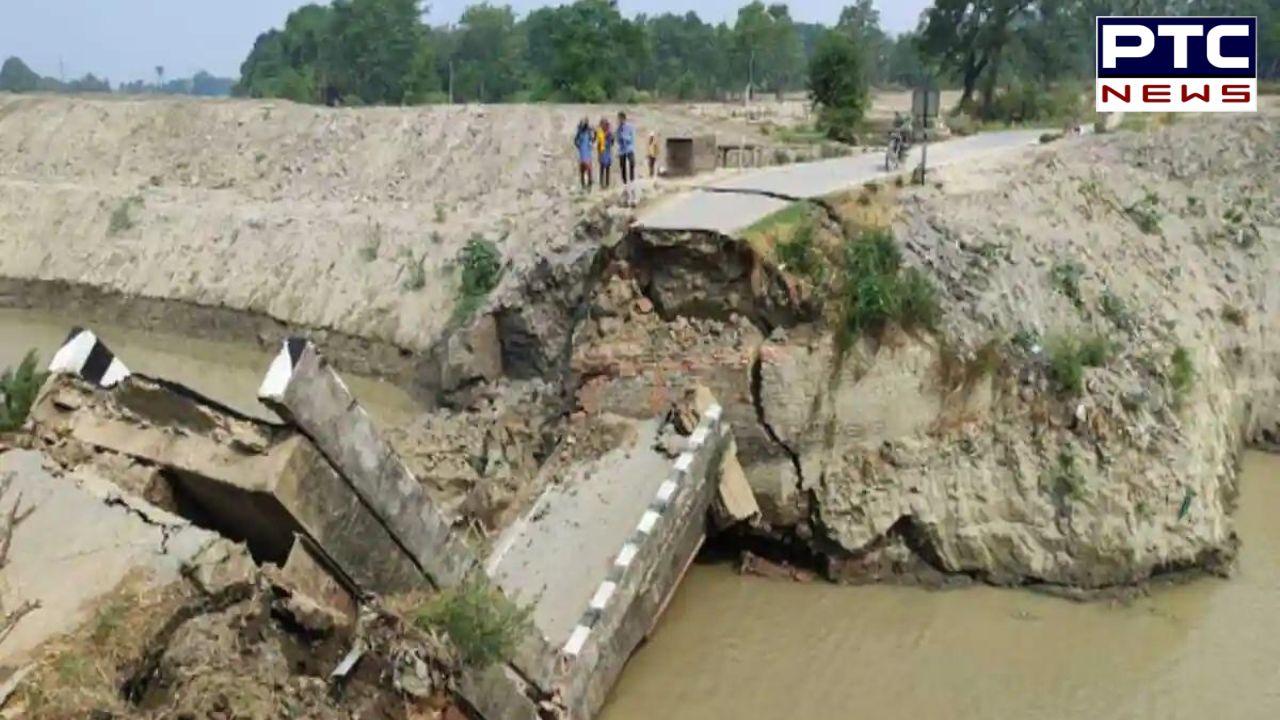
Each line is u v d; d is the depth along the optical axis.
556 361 26.19
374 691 12.16
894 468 20.14
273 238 39.72
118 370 13.70
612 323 21.64
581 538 17.92
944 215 23.70
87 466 12.82
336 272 36.84
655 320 21.50
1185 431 20.77
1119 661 17.89
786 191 24.25
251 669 10.82
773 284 20.78
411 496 13.49
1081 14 52.91
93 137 56.28
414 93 76.12
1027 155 30.80
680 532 18.67
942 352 20.48
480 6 91.50
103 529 11.50
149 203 45.00
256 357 36.62
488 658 13.49
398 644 12.46
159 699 10.29
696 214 22.53
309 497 12.25
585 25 59.66
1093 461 19.94
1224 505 21.83
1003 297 21.73
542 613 16.42
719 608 19.36
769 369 20.16
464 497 21.38
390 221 38.00
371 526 13.01
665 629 18.70
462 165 44.72
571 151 43.31
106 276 42.50
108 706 9.63
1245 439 27.28
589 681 15.72
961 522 19.91
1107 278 23.92
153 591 10.91
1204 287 28.03
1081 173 29.58
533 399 24.92
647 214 23.00
